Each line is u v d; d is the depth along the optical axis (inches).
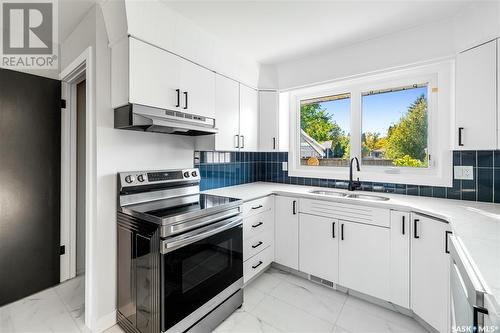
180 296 57.2
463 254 37.7
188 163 89.6
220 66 87.1
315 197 87.4
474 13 64.0
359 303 77.9
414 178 87.7
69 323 67.1
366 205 76.6
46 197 82.3
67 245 88.5
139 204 68.5
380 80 95.3
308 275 92.1
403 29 77.5
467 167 77.9
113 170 65.9
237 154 116.0
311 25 75.0
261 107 108.5
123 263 64.8
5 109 72.9
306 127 117.2
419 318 68.2
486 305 26.5
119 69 62.2
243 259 82.6
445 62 77.2
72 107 88.1
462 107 67.7
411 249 68.6
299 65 102.0
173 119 67.6
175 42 69.9
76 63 72.2
